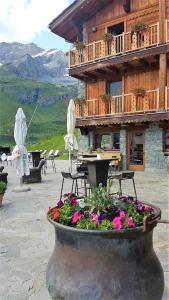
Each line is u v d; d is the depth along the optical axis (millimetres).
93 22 17234
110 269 2385
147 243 2543
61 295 2488
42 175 13680
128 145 15734
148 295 2453
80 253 2445
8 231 5324
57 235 2625
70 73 16859
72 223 2605
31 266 3928
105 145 16875
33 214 6457
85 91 18016
